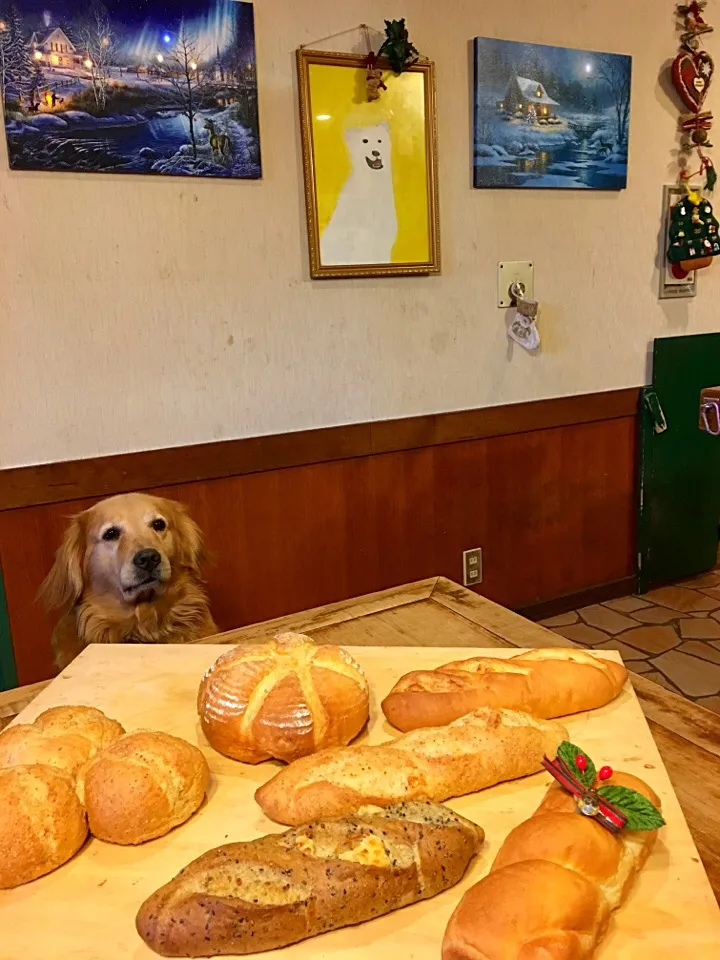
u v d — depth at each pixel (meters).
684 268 2.46
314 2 1.78
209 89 1.69
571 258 2.29
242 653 0.88
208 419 1.85
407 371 2.09
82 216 1.63
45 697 0.95
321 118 1.82
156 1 1.61
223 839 0.70
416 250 2.00
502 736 0.77
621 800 0.64
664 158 2.40
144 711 0.92
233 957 0.58
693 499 2.71
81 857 0.69
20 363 1.64
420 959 0.57
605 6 2.18
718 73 2.47
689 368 2.56
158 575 1.47
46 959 0.58
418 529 2.21
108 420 1.74
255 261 1.83
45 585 1.58
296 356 1.93
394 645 1.12
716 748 0.85
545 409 2.33
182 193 1.72
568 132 2.17
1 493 1.65
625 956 0.56
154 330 1.75
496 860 0.63
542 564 2.47
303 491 2.01
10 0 1.49
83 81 1.57
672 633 2.40
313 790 0.71
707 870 0.67
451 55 1.98
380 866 0.60
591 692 0.87
